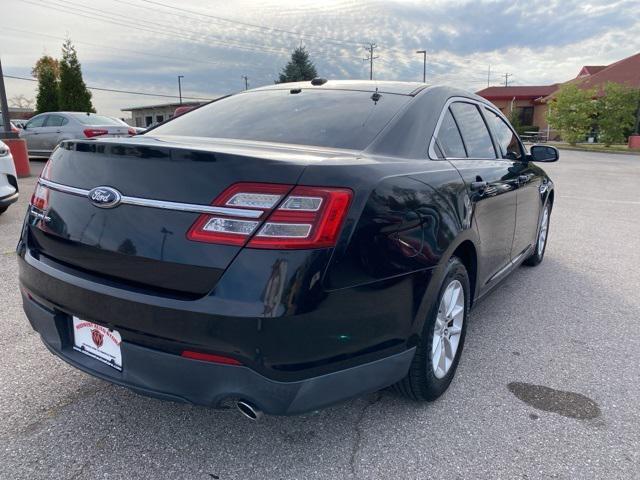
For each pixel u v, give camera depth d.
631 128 33.75
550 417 2.64
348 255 1.93
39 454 2.26
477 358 3.29
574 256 5.90
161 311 1.90
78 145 2.23
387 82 3.23
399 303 2.20
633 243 6.59
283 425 2.52
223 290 1.83
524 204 4.17
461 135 3.23
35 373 2.94
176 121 3.13
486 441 2.43
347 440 2.42
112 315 2.03
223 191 1.85
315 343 1.90
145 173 1.99
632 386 2.97
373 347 2.12
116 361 2.13
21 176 11.32
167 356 1.94
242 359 1.85
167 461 2.25
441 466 2.25
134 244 1.97
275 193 1.84
